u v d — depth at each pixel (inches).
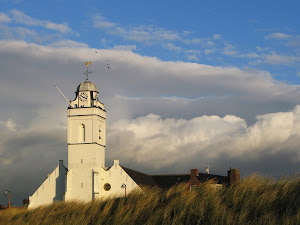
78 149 3774.6
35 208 1212.5
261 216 778.2
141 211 925.2
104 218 959.6
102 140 3909.9
